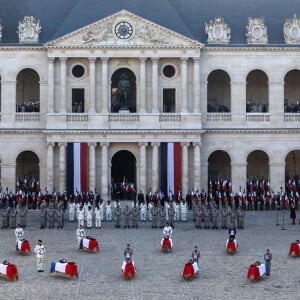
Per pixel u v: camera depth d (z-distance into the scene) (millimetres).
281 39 84438
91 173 80125
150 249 51312
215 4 87438
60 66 80625
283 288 39031
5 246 53062
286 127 83375
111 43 80188
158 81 81375
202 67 82750
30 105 83625
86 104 81312
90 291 38250
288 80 89250
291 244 48969
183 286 39500
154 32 80375
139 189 80500
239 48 82750
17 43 81500
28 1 86375
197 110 81438
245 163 83125
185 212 68000
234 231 55469
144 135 80312
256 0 87875
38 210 76188
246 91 88500
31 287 39219
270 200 77875
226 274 42719
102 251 50469
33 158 87188
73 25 81500
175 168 80250
